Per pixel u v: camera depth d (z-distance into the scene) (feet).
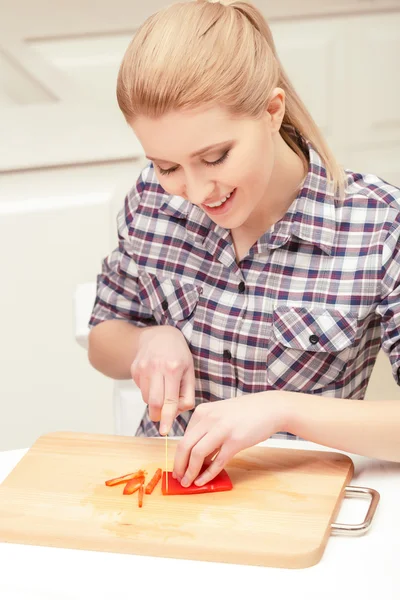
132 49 3.94
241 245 4.95
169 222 5.21
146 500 4.02
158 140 3.89
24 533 3.82
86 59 8.79
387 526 3.91
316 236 4.77
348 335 4.80
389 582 3.54
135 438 4.60
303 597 3.45
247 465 4.31
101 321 5.63
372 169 10.13
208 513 3.91
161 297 5.21
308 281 4.84
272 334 4.89
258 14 4.37
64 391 9.62
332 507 3.92
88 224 9.05
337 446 4.37
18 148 8.75
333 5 9.27
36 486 4.15
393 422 4.35
